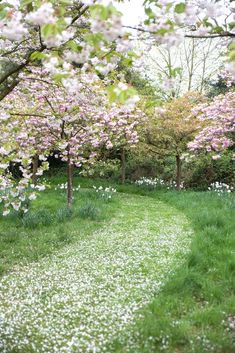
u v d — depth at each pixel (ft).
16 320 15.65
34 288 19.02
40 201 40.91
